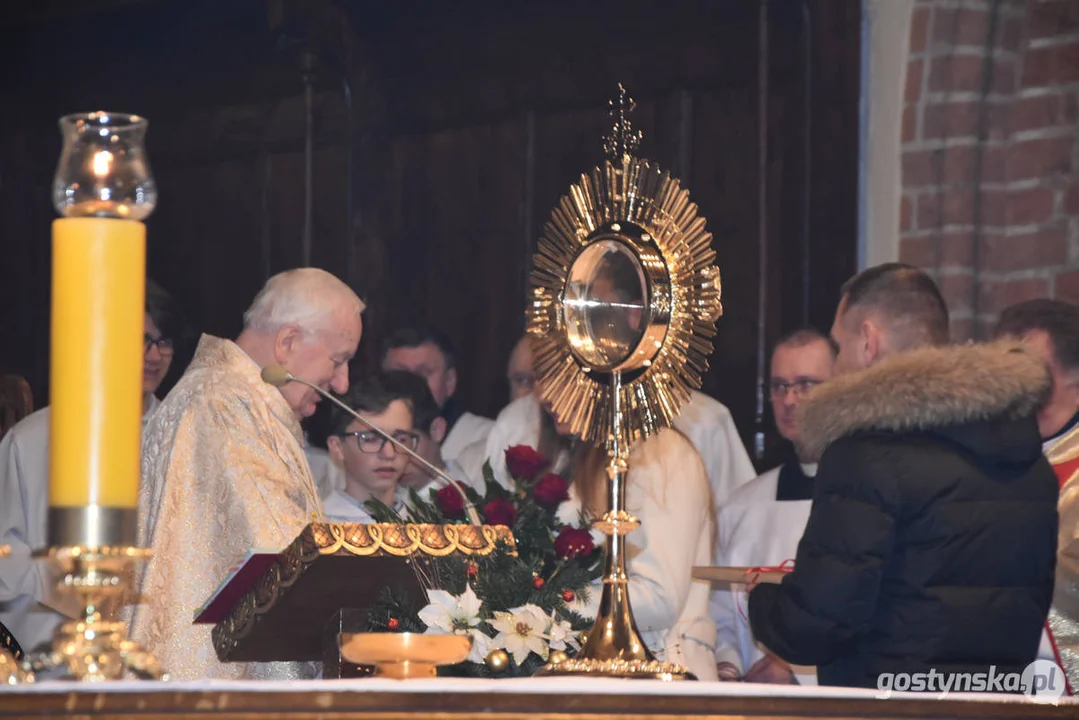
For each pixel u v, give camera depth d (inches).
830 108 494.9
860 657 261.7
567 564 238.5
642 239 227.0
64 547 151.5
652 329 221.9
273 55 617.3
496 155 566.6
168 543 318.3
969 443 262.4
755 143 509.4
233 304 628.7
